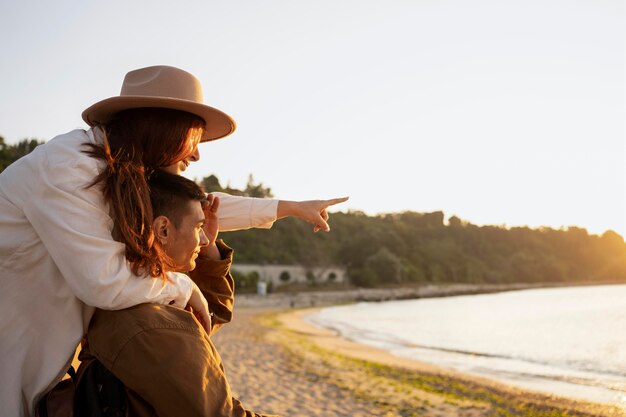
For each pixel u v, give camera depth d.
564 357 25.83
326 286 112.50
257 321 47.41
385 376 16.41
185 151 1.30
